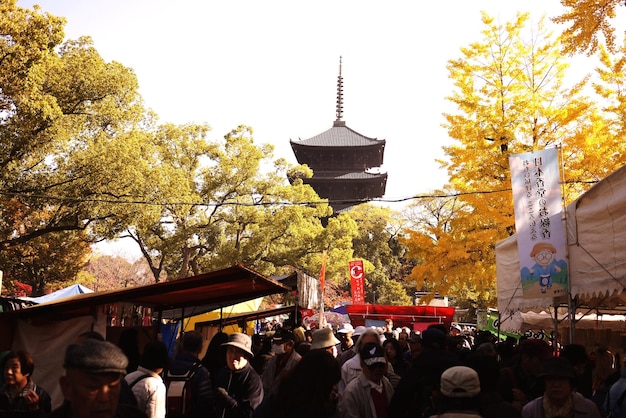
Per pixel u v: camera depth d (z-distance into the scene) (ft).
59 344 27.14
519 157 31.50
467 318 170.81
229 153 136.77
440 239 64.85
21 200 80.89
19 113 67.82
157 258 147.43
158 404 16.37
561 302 32.14
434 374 16.11
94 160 76.69
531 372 19.72
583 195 27.84
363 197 262.47
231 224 139.85
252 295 36.65
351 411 16.79
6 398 15.80
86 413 7.53
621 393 16.49
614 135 54.03
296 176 159.94
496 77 63.62
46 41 65.36
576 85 61.21
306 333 34.42
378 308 81.30
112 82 80.53
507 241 38.22
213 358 22.43
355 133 272.31
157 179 82.33
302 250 137.39
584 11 31.58
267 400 12.12
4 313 25.93
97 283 207.10
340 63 287.69
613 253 25.89
